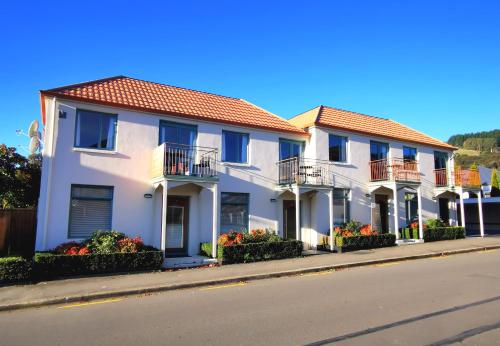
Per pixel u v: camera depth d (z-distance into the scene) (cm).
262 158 1702
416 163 2094
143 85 1681
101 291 915
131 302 846
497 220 3045
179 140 1517
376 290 893
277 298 838
